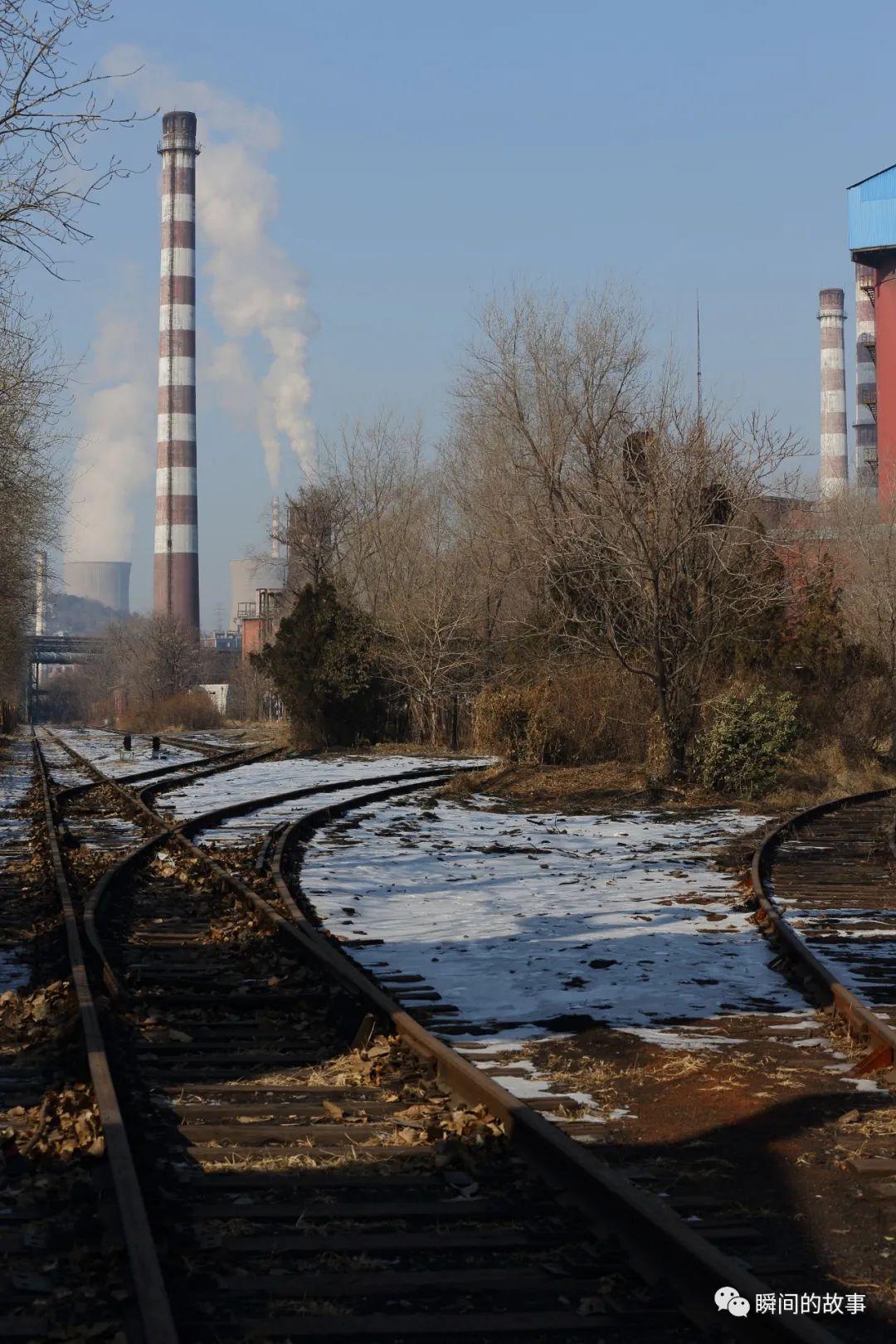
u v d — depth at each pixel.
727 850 22.20
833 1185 7.00
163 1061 9.48
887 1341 5.28
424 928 14.90
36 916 15.98
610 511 33.66
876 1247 6.17
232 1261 5.95
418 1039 9.37
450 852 22.17
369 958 13.12
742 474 33.81
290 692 54.53
